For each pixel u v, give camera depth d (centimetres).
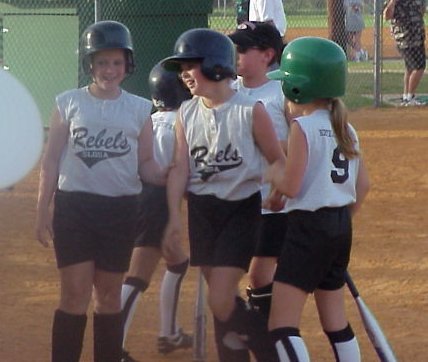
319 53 1188
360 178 1255
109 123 1248
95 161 1246
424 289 1858
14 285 1884
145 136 1279
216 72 1247
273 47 1430
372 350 1527
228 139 1257
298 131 1170
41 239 1268
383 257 2081
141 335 1606
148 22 3581
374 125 3834
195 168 1283
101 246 1260
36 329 1630
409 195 2681
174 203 1290
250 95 1426
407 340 1571
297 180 1163
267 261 1380
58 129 1263
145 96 3600
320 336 1584
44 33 3566
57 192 1267
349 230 1202
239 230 1260
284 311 1175
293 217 1178
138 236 1420
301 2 8325
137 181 1277
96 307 1307
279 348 1163
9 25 3588
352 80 5016
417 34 4300
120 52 1247
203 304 1441
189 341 1523
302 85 1189
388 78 5191
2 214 2456
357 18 5859
